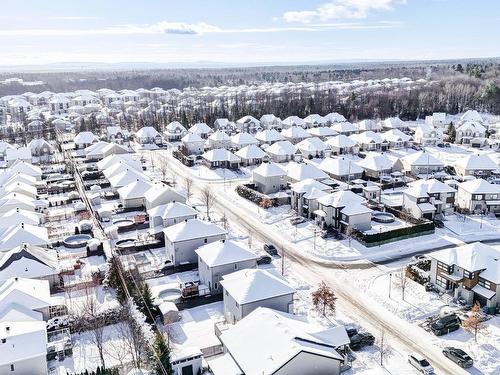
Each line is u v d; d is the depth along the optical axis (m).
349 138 125.62
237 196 90.69
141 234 72.44
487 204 78.69
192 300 52.94
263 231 72.88
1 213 77.12
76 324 47.41
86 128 161.62
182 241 60.56
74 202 88.00
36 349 40.03
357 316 48.78
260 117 174.62
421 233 69.81
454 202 80.75
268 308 43.66
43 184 95.56
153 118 172.00
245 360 36.25
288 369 34.50
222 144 129.38
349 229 69.12
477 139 133.00
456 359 40.97
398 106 187.25
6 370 38.84
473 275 50.06
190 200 87.69
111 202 88.62
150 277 58.34
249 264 55.16
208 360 41.88
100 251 66.19
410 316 48.78
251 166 114.06
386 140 131.38
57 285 56.69
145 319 46.53
